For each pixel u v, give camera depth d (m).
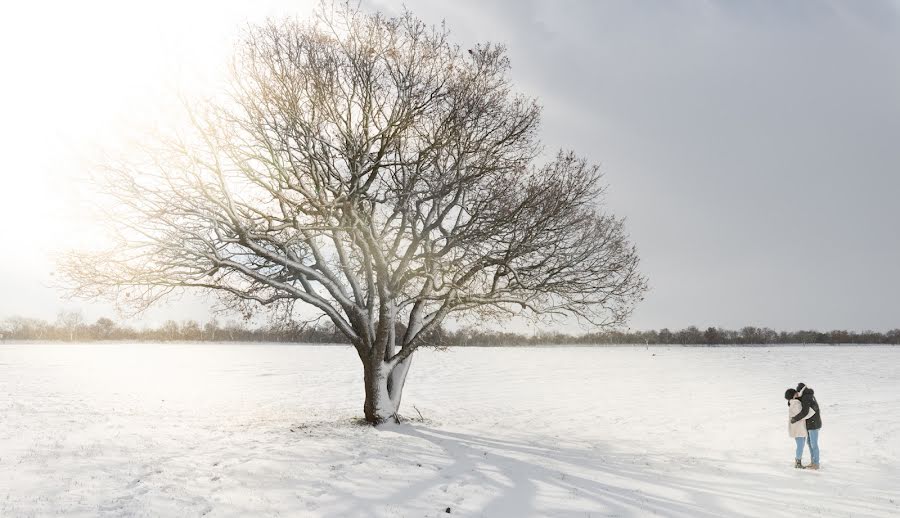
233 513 7.35
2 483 8.20
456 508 7.94
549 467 11.03
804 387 12.16
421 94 13.72
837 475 11.23
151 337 155.38
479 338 128.62
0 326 153.50
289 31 13.46
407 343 16.19
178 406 21.20
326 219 13.71
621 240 17.03
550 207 15.17
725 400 25.58
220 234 13.83
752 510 8.43
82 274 12.49
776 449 14.24
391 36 13.77
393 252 15.66
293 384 32.44
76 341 134.50
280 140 13.26
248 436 13.27
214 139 13.06
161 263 13.39
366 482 9.12
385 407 15.73
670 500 8.84
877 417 19.77
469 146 14.95
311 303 15.39
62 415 16.62
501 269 15.88
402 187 14.76
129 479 8.69
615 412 21.61
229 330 155.62
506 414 20.84
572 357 68.69
